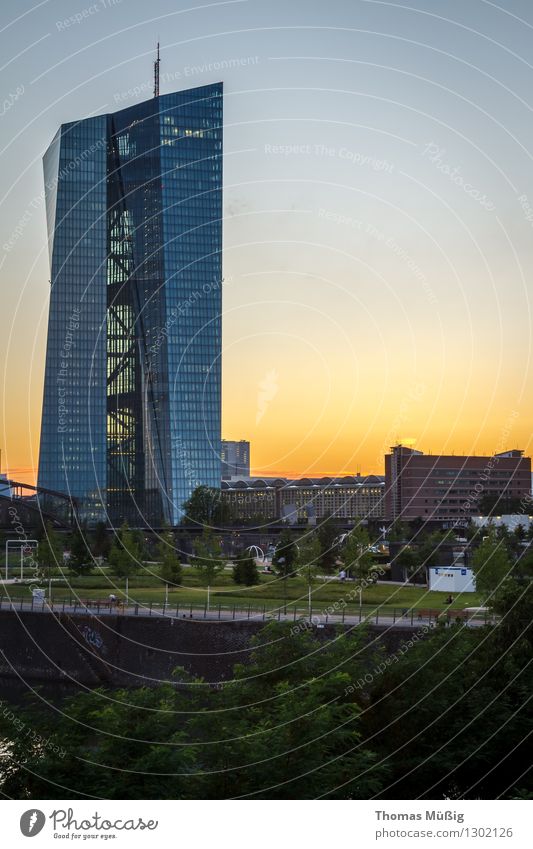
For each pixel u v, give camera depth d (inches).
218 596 5329.7
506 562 4195.4
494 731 1886.1
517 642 2164.1
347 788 1599.4
